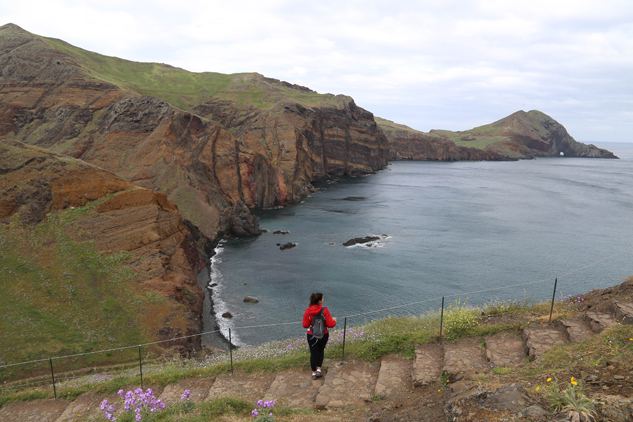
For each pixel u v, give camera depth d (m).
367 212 85.50
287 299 38.53
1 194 33.78
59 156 39.12
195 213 67.12
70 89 92.56
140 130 83.44
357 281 43.03
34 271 29.62
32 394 11.86
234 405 8.23
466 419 5.51
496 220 76.25
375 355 10.42
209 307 36.78
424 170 199.00
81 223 34.75
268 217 80.69
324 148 152.50
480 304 36.25
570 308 12.16
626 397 5.19
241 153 96.00
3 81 94.94
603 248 55.94
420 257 51.84
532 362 7.87
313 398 8.76
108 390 11.34
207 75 172.00
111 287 30.97
